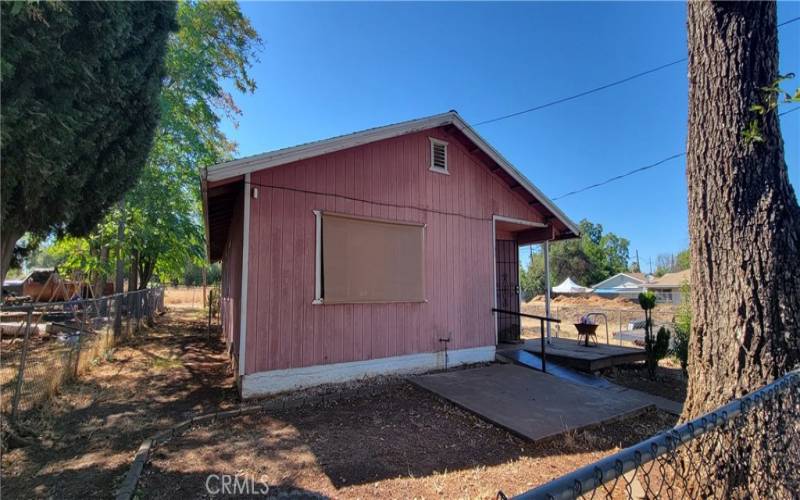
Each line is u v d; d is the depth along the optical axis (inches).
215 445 138.1
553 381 222.5
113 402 193.5
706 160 106.0
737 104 100.3
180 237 513.7
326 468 121.3
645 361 277.3
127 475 112.4
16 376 168.7
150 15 159.6
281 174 207.3
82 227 168.6
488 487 111.4
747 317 95.3
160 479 113.9
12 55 105.8
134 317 431.8
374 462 125.9
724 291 100.2
